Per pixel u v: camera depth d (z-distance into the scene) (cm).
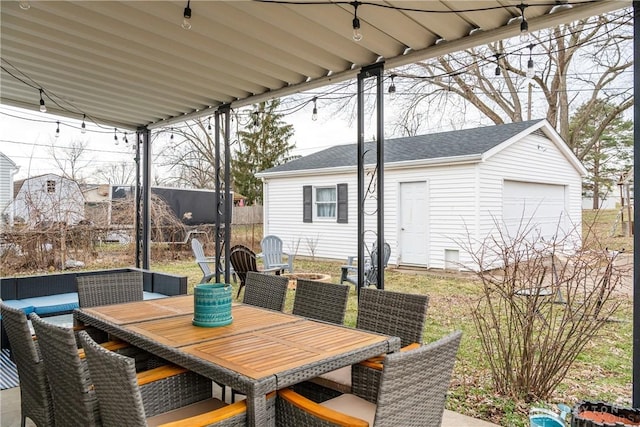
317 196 1086
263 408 166
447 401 296
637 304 235
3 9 297
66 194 881
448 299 614
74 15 302
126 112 588
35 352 210
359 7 290
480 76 1048
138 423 141
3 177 1073
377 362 218
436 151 901
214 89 486
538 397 298
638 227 236
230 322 253
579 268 301
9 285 448
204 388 211
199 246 757
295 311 317
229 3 286
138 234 693
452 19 309
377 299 276
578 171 1055
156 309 296
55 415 204
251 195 1694
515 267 310
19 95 506
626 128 932
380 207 379
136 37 340
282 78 442
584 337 308
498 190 852
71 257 854
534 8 288
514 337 321
